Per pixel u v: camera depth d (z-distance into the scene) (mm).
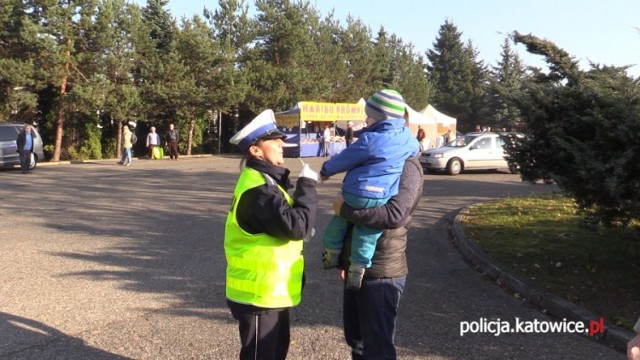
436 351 4273
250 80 34750
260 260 2883
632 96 4750
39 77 25750
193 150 34969
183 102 30953
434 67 72875
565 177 5250
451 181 17609
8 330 4492
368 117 3145
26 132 19016
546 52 5828
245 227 2873
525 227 8562
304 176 2947
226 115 37375
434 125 33594
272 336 2969
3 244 7684
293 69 36188
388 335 3188
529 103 5645
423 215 10805
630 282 5707
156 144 29250
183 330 4570
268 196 2807
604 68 5406
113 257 7008
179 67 30328
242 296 2926
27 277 6039
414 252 7664
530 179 5930
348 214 3018
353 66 49625
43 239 8062
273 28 37500
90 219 9844
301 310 5125
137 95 28188
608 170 4770
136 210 10938
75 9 26094
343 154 3045
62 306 5105
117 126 30766
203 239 8203
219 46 33062
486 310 5254
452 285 6070
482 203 11602
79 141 28672
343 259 3260
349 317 3547
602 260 6445
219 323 4738
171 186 15344
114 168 22109
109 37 26875
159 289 5680
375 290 3146
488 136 20969
